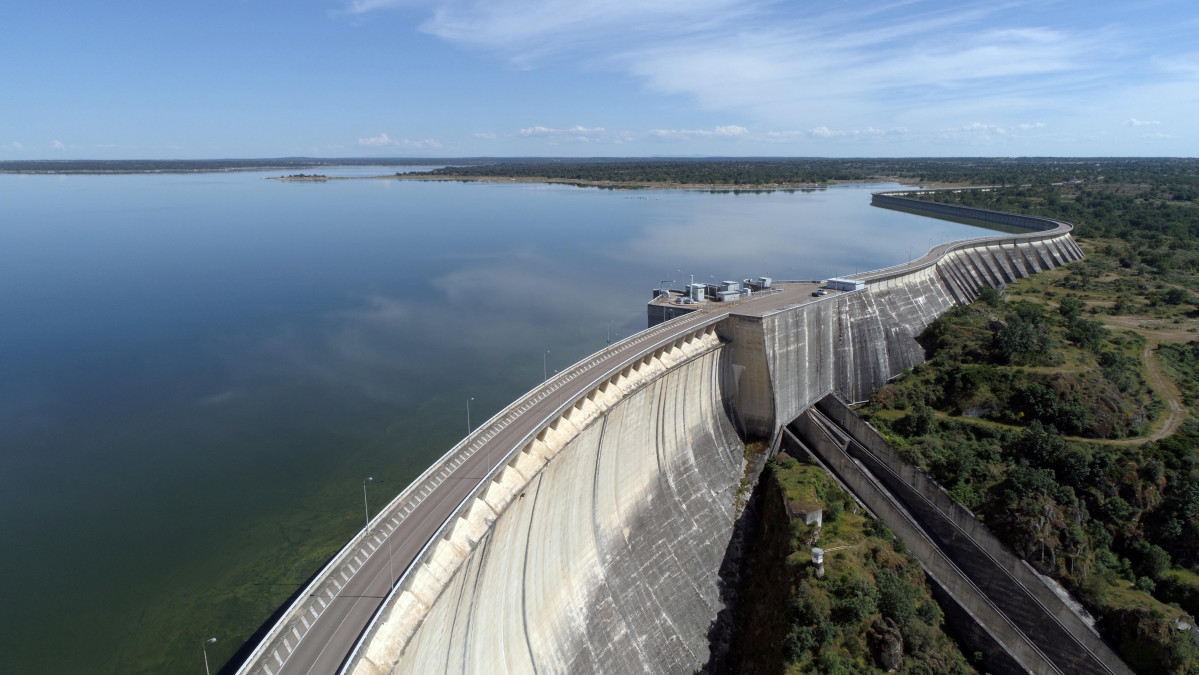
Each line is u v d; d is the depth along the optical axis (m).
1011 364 92.06
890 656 55.38
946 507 73.12
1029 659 63.97
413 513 45.44
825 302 99.56
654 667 61.75
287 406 94.69
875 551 66.69
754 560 74.06
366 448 84.12
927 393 92.44
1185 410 82.88
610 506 67.31
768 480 82.69
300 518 70.69
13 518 69.56
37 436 85.56
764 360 87.25
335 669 33.44
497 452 52.06
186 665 53.22
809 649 56.94
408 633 36.84
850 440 85.75
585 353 114.56
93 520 69.62
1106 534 66.56
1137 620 58.06
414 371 107.25
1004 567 67.31
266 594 60.19
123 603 59.22
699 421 84.50
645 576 67.31
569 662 56.12
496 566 48.94
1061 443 74.88
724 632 67.75
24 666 52.94
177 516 70.69
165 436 86.25
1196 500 65.69
